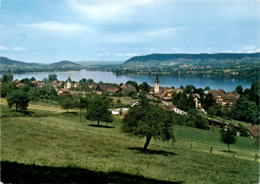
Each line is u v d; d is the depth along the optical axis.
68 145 32.72
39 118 73.00
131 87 188.50
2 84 120.69
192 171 25.31
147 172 21.06
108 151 32.41
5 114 70.56
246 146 54.09
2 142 28.20
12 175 14.02
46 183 13.51
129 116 38.62
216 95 140.62
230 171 27.11
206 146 55.34
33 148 26.81
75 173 16.12
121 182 15.70
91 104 74.25
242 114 67.81
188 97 134.50
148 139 37.56
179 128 80.00
